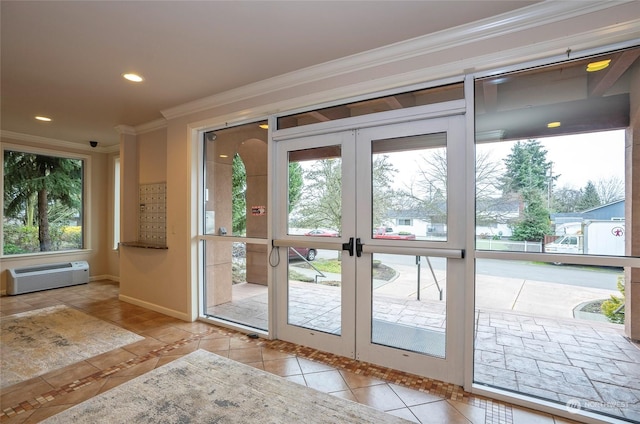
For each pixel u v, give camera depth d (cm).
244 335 316
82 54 245
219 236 349
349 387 221
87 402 203
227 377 234
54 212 533
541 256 204
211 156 366
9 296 462
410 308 244
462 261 223
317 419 187
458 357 224
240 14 196
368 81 248
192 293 358
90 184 566
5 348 284
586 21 181
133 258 429
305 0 183
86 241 561
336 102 269
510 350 215
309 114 290
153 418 186
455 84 227
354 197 263
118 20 202
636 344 192
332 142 274
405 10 193
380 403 203
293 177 296
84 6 187
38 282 490
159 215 429
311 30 215
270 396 210
